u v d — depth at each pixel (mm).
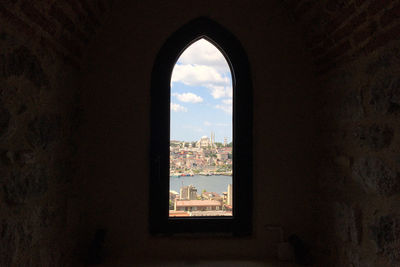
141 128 2275
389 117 1501
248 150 2342
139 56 2295
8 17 1301
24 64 1445
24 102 1462
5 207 1313
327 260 2133
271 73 2334
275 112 2324
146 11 2312
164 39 2314
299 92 2336
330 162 2125
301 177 2320
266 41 2340
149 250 2244
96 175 2242
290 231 2301
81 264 2117
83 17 1941
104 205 2240
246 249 2273
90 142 2244
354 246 1804
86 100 2248
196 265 2107
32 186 1544
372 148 1640
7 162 1328
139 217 2252
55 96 1816
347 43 1841
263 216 2295
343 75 1953
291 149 2320
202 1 2338
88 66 2256
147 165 2273
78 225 2168
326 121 2191
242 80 2352
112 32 2283
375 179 1609
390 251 1495
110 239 2232
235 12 2342
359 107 1766
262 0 2352
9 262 1343
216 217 2324
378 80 1581
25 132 1482
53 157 1797
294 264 2150
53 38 1723
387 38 1502
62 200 1918
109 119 2260
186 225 2307
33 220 1560
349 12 1682
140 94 2285
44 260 1682
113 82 2271
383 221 1544
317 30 2080
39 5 1465
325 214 2176
